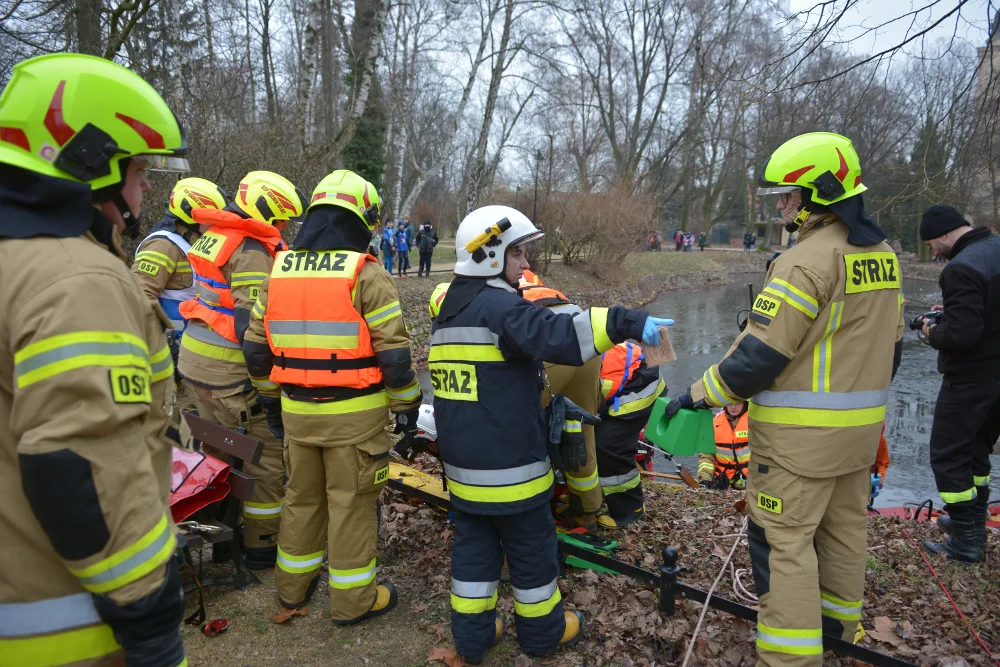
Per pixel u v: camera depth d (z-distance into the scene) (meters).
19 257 1.41
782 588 2.67
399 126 28.17
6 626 1.45
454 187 48.47
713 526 4.76
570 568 3.93
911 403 12.23
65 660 1.49
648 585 3.63
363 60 16.25
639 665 3.07
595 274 25.70
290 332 2.94
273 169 12.33
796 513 2.70
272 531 3.73
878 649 3.29
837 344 2.69
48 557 1.46
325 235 2.97
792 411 2.70
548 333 2.52
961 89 4.55
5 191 1.46
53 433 1.33
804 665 2.62
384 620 3.31
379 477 3.11
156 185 10.24
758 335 2.64
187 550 3.13
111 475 1.40
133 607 1.44
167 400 1.74
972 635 3.48
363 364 2.95
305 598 3.31
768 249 51.19
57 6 9.36
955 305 3.92
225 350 3.65
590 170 31.67
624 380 4.21
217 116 11.45
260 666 2.94
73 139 1.49
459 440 2.75
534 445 2.77
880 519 5.16
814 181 2.69
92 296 1.42
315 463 3.13
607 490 4.39
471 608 2.86
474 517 2.92
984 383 4.04
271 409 3.30
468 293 2.78
